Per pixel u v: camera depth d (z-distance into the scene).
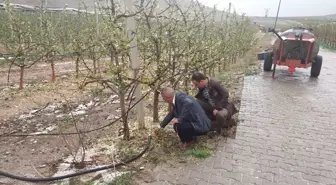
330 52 22.64
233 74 11.05
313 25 36.75
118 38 4.19
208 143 4.76
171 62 5.13
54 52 9.31
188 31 5.59
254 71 11.77
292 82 9.95
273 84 9.50
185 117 4.38
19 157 4.34
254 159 4.26
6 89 8.24
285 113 6.46
